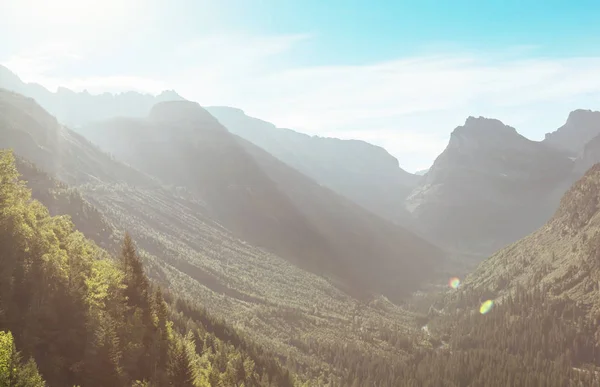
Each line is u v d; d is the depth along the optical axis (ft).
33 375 166.20
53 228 336.08
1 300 209.77
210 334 520.01
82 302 243.40
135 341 275.18
